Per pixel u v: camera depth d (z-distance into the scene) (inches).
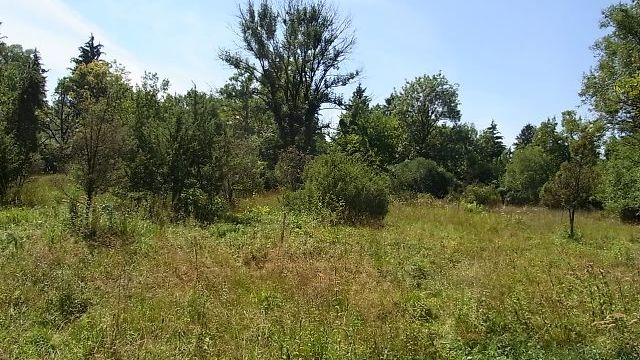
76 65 2041.1
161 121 630.5
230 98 1675.7
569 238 693.3
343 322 245.4
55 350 210.2
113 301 261.9
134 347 205.6
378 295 292.2
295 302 275.1
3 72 1093.1
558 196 731.4
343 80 1562.5
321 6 1486.2
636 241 694.5
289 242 431.2
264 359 206.1
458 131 2632.9
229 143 690.8
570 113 1956.2
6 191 639.1
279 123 1590.8
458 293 318.3
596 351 224.8
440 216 838.5
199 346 215.2
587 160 742.5
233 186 799.7
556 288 301.9
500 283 322.7
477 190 1491.1
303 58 1515.7
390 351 222.8
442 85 2399.1
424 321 274.7
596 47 1262.3
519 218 895.7
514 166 1879.9
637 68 1151.0
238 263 362.0
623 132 1200.8
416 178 1455.5
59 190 579.2
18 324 230.4
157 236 435.5
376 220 680.4
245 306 269.9
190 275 313.7
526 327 250.7
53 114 1905.8
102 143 533.3
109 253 360.8
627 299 274.4
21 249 346.9
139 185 579.8
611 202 1195.3
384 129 1566.2
